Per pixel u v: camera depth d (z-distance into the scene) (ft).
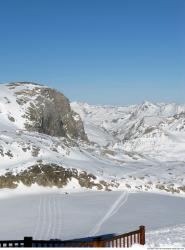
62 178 160.45
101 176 169.68
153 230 95.61
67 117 286.66
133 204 136.67
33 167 160.15
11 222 107.86
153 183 172.76
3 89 267.18
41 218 112.88
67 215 117.19
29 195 145.69
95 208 128.47
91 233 96.32
